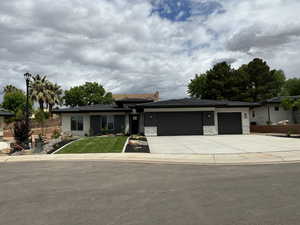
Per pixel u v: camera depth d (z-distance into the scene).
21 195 6.16
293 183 6.69
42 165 10.66
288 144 15.38
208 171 8.68
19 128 16.52
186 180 7.35
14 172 9.23
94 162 11.16
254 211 4.66
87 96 59.03
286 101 27.11
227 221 4.23
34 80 46.28
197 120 24.48
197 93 55.44
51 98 47.72
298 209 4.71
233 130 25.19
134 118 26.94
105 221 4.38
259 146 14.77
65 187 6.84
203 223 4.18
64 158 12.23
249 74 47.78
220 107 25.17
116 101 28.38
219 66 45.81
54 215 4.74
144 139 20.30
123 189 6.48
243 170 8.73
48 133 31.45
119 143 17.16
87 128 26.08
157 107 24.05
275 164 9.80
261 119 31.53
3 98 44.97
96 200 5.60
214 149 14.00
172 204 5.20
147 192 6.14
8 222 4.45
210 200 5.40
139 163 10.73
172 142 17.98
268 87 47.00
